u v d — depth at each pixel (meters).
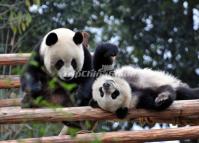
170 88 13.98
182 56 28.75
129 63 28.88
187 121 14.49
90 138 12.35
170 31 29.16
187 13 29.73
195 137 12.73
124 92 13.07
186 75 28.78
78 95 14.52
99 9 28.05
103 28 29.53
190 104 13.26
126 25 29.53
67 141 12.55
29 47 23.14
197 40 29.06
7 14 21.03
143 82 14.34
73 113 12.90
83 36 15.36
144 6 29.23
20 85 15.15
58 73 14.62
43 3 24.05
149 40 28.94
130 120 14.32
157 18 29.31
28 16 17.22
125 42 29.28
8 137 18.38
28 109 12.90
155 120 14.43
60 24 24.47
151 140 12.73
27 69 14.77
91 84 14.48
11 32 22.06
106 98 12.96
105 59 14.94
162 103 13.13
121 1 29.20
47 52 14.75
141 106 13.40
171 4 29.47
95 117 13.05
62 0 24.36
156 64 28.78
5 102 15.87
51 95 14.83
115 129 25.98
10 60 16.45
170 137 12.69
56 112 12.70
